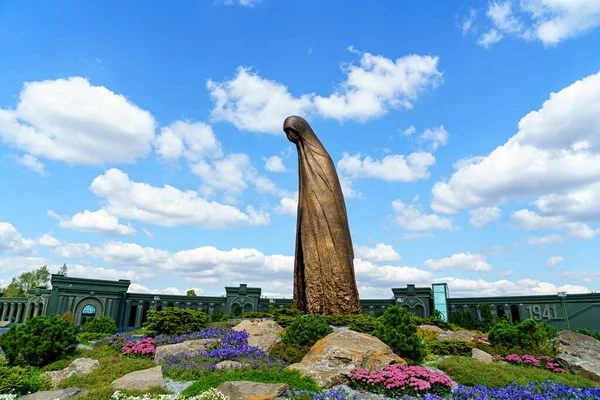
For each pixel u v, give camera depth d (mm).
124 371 17406
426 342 24781
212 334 23672
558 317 56312
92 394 13703
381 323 21672
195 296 70500
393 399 15312
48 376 17016
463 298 63156
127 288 67312
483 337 28891
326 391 15336
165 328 24578
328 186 33562
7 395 13555
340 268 31500
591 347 24922
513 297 60031
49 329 20234
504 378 18406
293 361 19844
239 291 68375
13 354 19234
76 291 61938
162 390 14602
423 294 61500
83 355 20719
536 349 24578
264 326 26016
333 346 17797
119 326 64250
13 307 71750
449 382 16484
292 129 35156
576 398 16125
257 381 15281
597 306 54031
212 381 15359
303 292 34000
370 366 17156
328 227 32344
